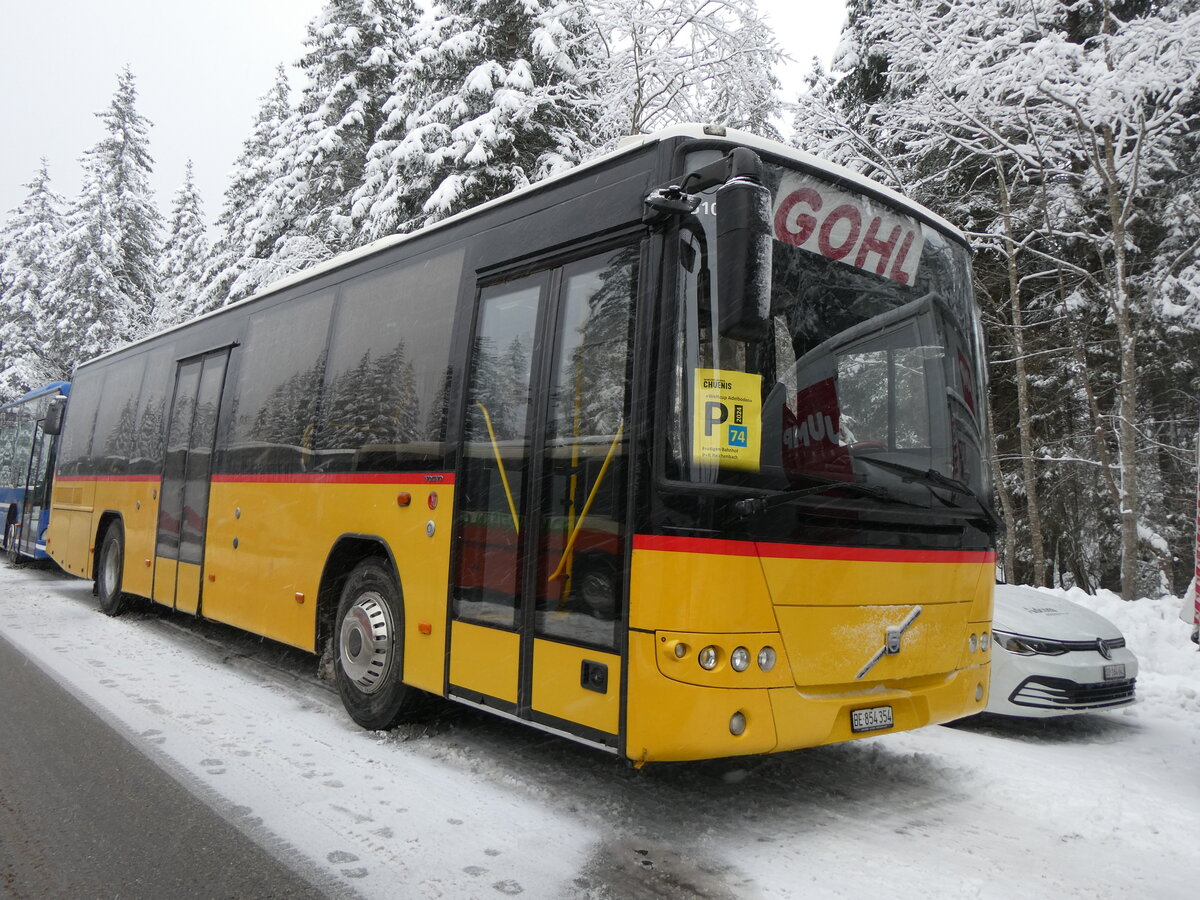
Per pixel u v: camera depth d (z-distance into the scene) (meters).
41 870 3.45
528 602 4.17
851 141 13.95
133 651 7.81
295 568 6.19
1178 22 10.94
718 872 3.49
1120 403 12.70
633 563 3.62
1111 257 14.13
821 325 4.00
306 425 6.31
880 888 3.38
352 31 21.52
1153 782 4.82
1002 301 14.87
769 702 3.52
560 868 3.50
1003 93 12.00
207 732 5.34
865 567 3.88
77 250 33.41
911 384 4.34
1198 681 7.05
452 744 5.15
